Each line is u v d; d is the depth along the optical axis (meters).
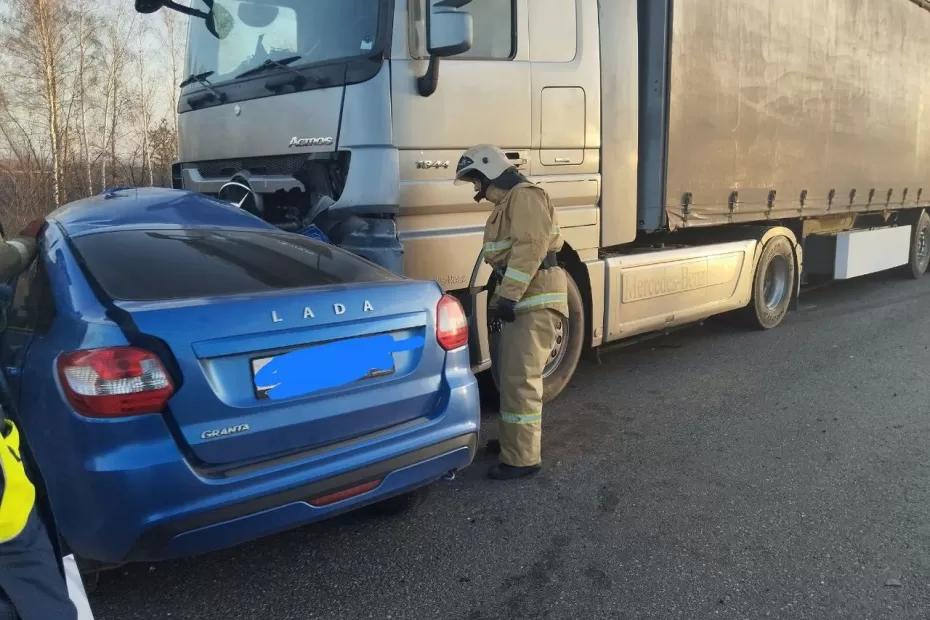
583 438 4.52
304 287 2.73
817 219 8.53
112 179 17.30
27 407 2.32
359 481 2.63
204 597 2.81
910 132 9.84
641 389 5.55
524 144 4.52
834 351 6.67
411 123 3.94
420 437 2.84
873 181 9.05
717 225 6.36
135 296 2.44
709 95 5.89
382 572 3.00
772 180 6.95
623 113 5.17
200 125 4.93
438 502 3.64
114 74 17.42
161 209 3.19
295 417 2.50
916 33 9.56
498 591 2.86
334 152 3.94
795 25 6.98
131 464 2.17
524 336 3.82
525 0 4.45
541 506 3.59
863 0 8.17
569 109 4.76
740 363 6.28
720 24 5.93
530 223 3.63
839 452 4.25
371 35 3.86
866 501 3.61
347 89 3.87
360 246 3.89
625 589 2.87
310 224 4.00
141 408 2.20
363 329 2.70
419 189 4.01
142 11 4.99
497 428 4.70
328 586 2.90
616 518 3.46
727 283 6.67
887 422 4.75
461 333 3.08
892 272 11.62
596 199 5.09
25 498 1.62
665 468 4.04
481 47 4.26
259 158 4.43
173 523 2.22
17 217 13.82
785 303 7.78
